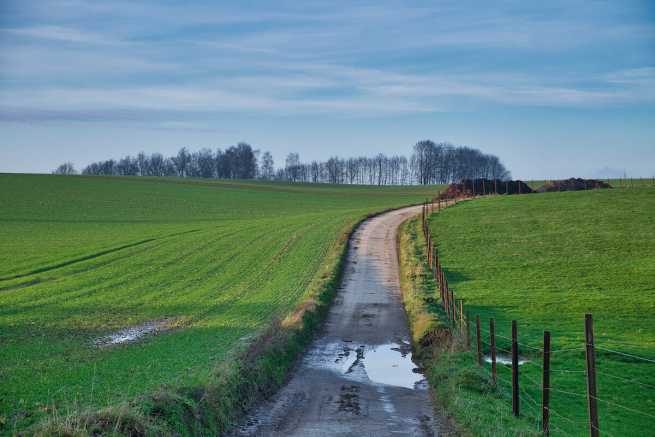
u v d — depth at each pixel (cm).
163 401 1608
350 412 2002
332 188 18512
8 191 12556
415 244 6725
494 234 7056
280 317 3716
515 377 2047
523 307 4294
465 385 2297
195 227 8869
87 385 2084
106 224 9238
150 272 5691
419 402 2186
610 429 2211
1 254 6594
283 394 2231
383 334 3544
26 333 3366
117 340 3180
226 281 5225
